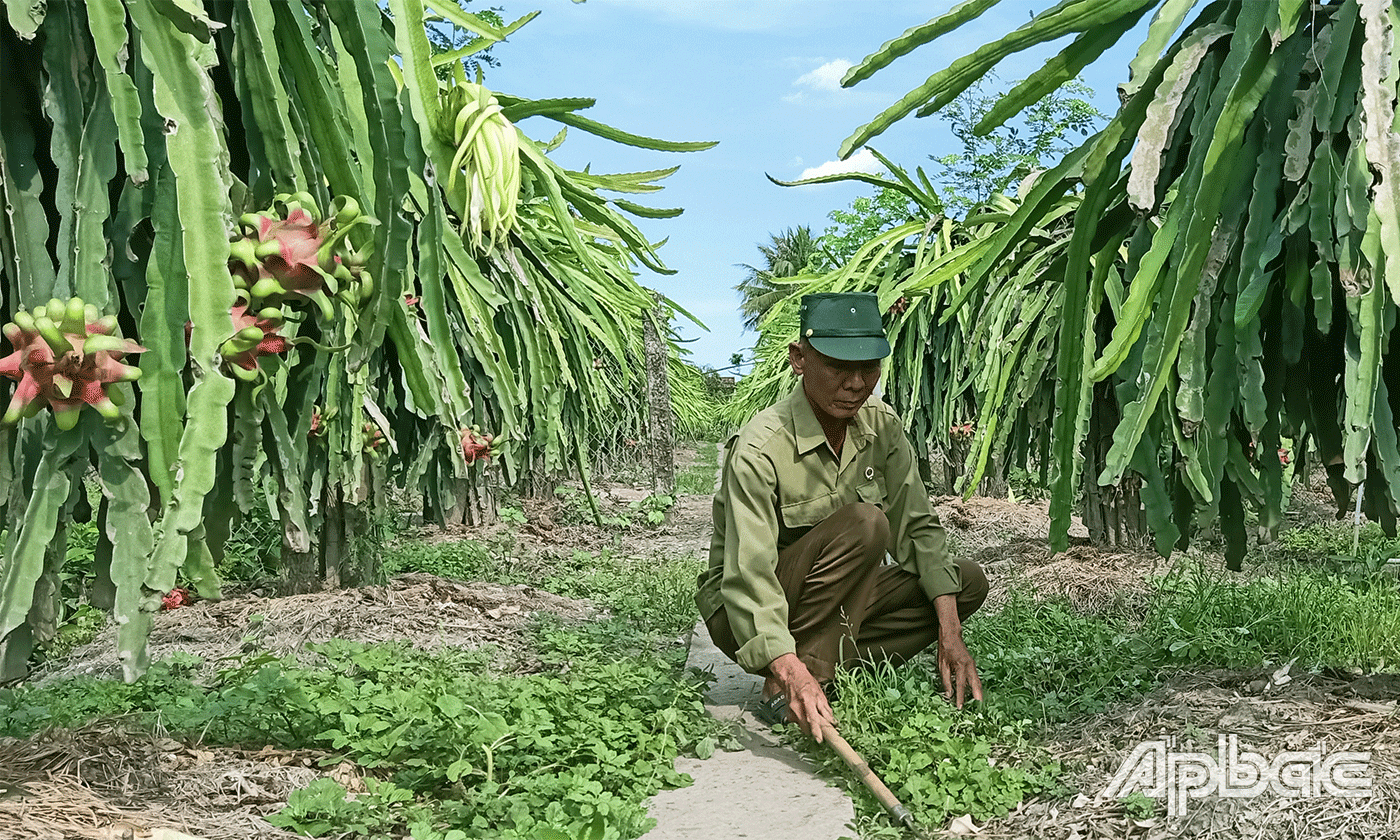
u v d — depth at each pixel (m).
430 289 2.08
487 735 2.86
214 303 1.58
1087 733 3.14
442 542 7.90
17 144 1.77
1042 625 4.51
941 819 2.67
